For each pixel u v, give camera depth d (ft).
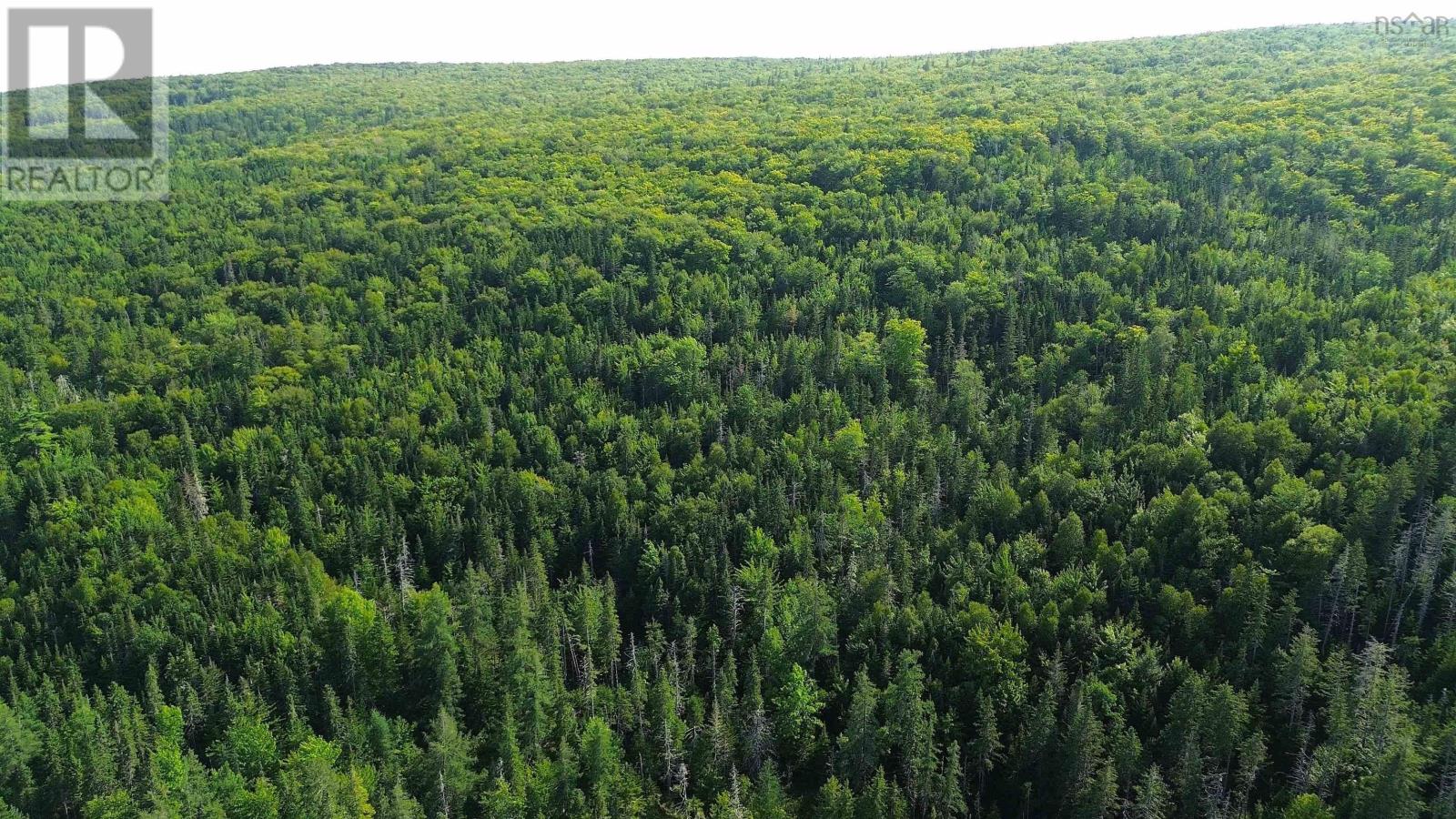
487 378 601.21
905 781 354.95
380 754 354.33
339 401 589.73
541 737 366.02
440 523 489.67
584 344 625.00
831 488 481.05
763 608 416.67
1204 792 321.32
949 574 419.33
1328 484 428.97
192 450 536.42
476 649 403.75
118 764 353.51
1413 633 369.50
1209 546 403.34
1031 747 340.80
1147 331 587.27
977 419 540.11
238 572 453.58
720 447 518.78
